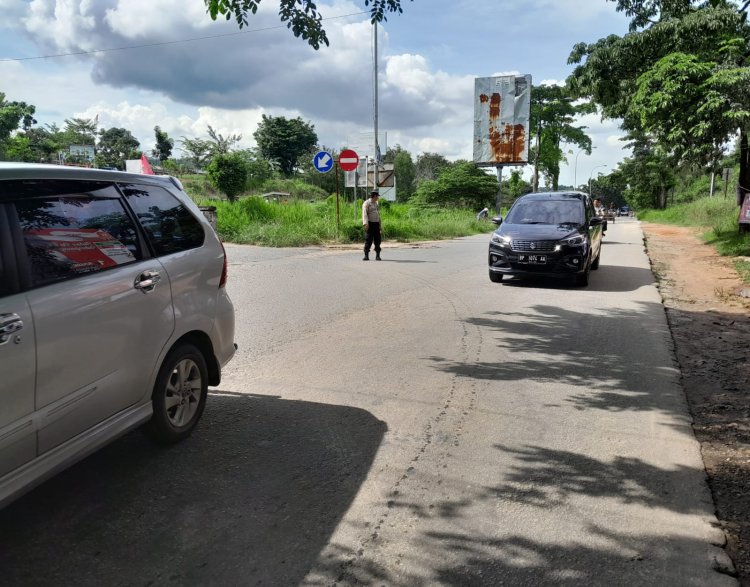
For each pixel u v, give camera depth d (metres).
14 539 2.77
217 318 4.09
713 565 2.61
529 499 3.17
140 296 3.32
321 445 3.82
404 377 5.25
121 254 3.31
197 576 2.51
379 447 3.80
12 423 2.50
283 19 7.26
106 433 3.09
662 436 4.01
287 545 2.74
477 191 48.81
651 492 3.25
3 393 2.45
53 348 2.71
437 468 3.51
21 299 2.60
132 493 3.19
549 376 5.31
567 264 10.24
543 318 7.80
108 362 3.06
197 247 4.01
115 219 3.37
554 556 2.67
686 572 2.56
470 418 4.30
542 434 4.03
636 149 69.56
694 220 34.72
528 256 10.35
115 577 2.50
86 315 2.92
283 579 2.50
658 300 9.23
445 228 26.67
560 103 55.59
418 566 2.59
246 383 5.06
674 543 2.78
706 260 15.63
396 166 86.81
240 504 3.09
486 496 3.20
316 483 3.32
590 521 2.96
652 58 18.16
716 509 3.09
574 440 3.93
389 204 32.09
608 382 5.16
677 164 16.95
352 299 9.03
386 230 22.42
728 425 4.27
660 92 15.41
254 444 3.82
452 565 2.60
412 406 4.53
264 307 8.35
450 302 8.91
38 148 72.88
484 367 5.57
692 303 9.32
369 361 5.73
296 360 5.75
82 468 3.47
